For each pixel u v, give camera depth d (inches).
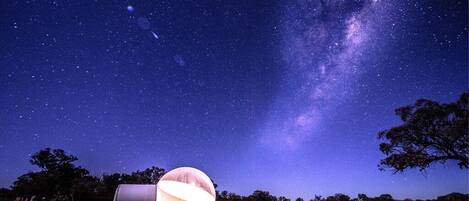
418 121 741.3
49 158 1366.9
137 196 259.3
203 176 294.2
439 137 721.6
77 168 1413.6
